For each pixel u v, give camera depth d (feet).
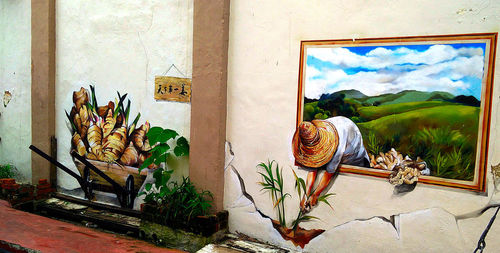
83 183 17.88
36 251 13.02
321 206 12.38
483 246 10.19
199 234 13.19
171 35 15.10
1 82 20.77
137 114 16.20
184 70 14.85
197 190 14.17
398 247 11.24
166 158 15.28
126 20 16.24
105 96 17.07
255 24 13.20
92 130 17.54
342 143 11.95
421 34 10.71
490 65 9.95
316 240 12.48
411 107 10.93
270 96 13.08
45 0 18.17
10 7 19.92
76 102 17.99
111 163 17.02
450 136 10.47
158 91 15.53
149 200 14.64
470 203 10.30
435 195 10.72
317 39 12.18
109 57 16.84
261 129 13.32
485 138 10.08
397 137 11.15
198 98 14.05
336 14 11.85
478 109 10.12
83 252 12.96
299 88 12.56
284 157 12.96
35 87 18.92
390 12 11.07
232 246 13.04
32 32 18.80
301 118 12.59
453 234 10.53
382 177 11.40
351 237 11.93
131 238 14.67
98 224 15.94
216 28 13.50
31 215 16.71
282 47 12.78
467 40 10.16
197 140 14.14
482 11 9.96
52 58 18.43
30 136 19.77
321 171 12.35
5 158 20.95
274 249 12.90
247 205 13.70
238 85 13.67
